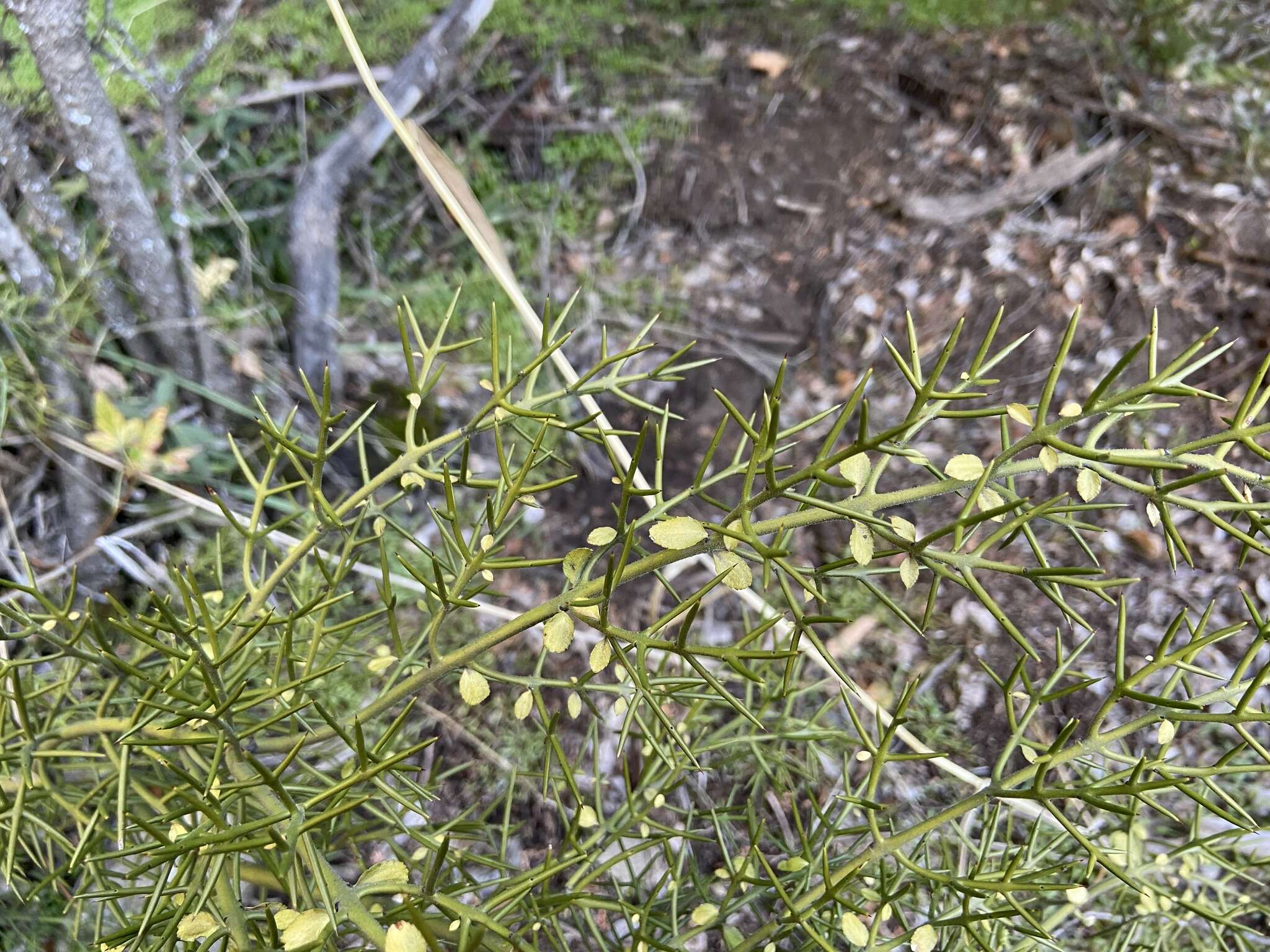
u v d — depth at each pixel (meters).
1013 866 0.21
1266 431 0.16
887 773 0.45
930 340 0.66
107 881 0.27
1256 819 0.43
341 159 0.59
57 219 0.43
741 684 0.47
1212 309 0.65
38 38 0.36
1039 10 0.84
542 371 0.60
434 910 0.29
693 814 0.33
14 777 0.28
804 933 0.32
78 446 0.42
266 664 0.33
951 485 0.17
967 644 0.51
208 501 0.45
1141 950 0.31
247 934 0.20
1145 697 0.19
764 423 0.17
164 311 0.45
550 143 0.72
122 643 0.40
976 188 0.74
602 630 0.19
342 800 0.22
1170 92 0.78
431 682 0.22
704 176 0.73
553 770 0.43
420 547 0.26
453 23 0.60
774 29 0.82
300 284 0.55
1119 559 0.55
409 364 0.23
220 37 0.41
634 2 0.82
